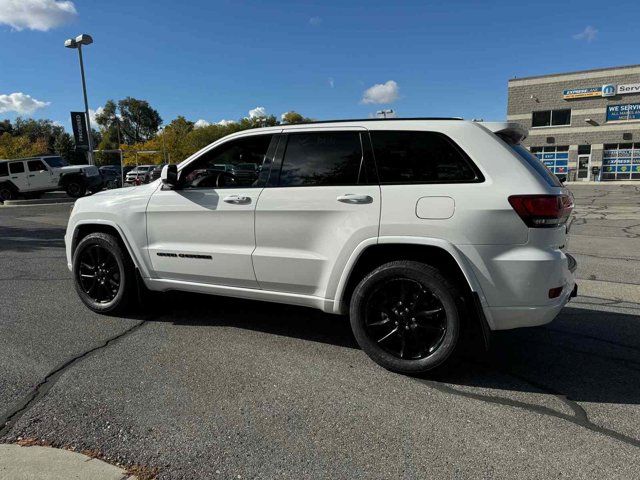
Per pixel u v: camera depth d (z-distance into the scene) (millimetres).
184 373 3535
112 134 105000
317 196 3676
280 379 3453
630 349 4086
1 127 92062
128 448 2592
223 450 2584
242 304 5293
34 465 2418
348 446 2637
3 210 18656
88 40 24109
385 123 3641
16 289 5957
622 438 2732
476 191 3268
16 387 3293
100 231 4891
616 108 35781
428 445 2654
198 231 4215
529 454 2574
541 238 3205
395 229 3422
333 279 3682
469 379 3502
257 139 4078
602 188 30094
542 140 38625
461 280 3416
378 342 3598
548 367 3719
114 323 4648
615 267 7348
